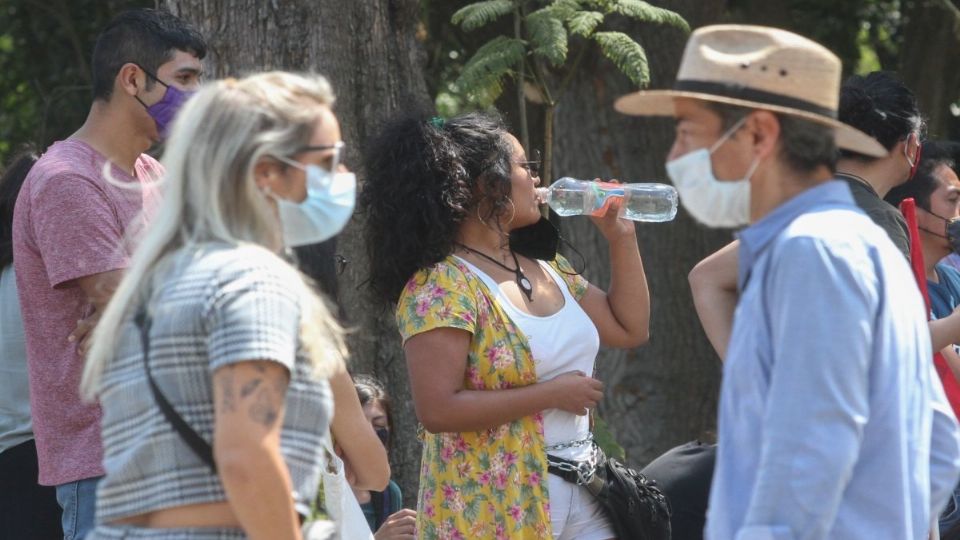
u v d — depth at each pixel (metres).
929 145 9.69
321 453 5.01
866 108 7.38
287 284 4.86
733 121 5.18
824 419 4.72
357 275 10.16
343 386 6.39
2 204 8.38
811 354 4.76
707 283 7.24
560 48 11.68
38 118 20.64
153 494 4.82
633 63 11.96
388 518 8.62
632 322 8.19
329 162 5.09
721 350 7.05
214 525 4.82
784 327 4.82
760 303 4.98
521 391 7.26
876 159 7.45
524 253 7.95
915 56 20.30
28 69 20.58
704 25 16.53
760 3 19.75
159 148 7.89
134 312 4.93
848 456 4.72
